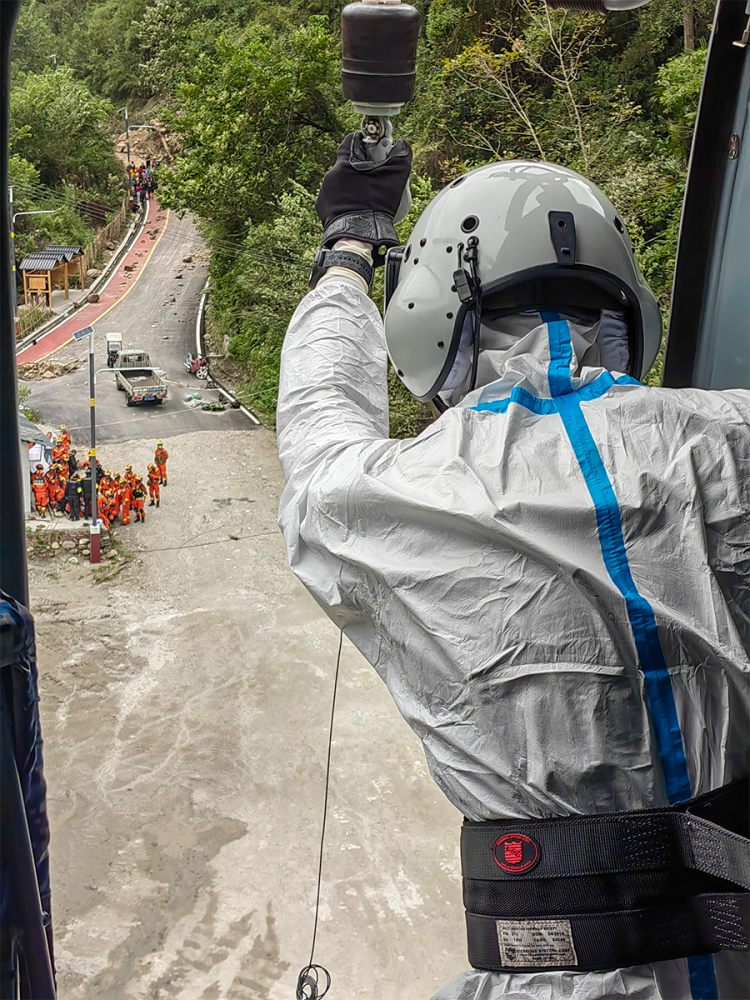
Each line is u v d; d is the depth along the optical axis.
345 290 1.60
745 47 1.53
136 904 16.09
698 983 1.09
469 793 1.09
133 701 21.58
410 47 1.63
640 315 1.42
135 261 66.06
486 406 1.26
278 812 18.11
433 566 1.13
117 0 83.94
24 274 58.09
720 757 1.10
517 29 28.41
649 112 24.45
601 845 1.03
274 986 14.38
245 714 20.98
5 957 1.01
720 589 1.14
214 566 27.25
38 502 29.19
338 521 1.22
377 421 1.49
